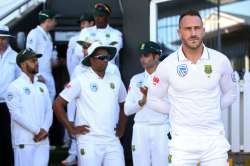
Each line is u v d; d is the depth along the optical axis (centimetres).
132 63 1310
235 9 1348
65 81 1577
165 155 988
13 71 1171
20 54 1021
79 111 909
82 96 905
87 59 913
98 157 894
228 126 1239
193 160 734
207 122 725
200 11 1350
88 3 1495
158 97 775
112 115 910
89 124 896
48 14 1321
